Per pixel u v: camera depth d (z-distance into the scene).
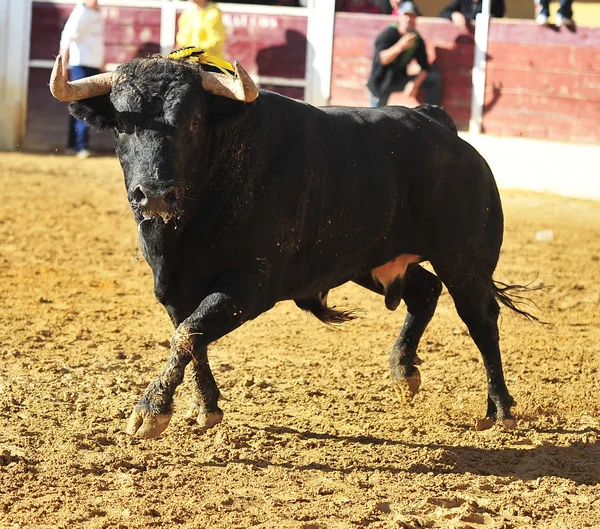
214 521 4.83
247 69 19.55
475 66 18.28
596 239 13.70
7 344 7.97
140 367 7.54
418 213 6.38
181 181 5.15
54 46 19.62
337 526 4.84
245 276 5.52
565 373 7.90
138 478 5.38
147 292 10.11
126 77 5.24
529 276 11.45
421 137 6.39
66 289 10.01
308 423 6.49
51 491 5.13
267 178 5.61
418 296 7.00
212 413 6.04
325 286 6.29
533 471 5.82
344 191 5.99
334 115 6.18
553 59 17.89
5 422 6.16
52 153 19.23
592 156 16.88
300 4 19.77
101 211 14.22
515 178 17.52
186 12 17.59
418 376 6.95
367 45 19.06
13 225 12.92
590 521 5.07
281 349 8.33
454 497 5.29
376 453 5.98
